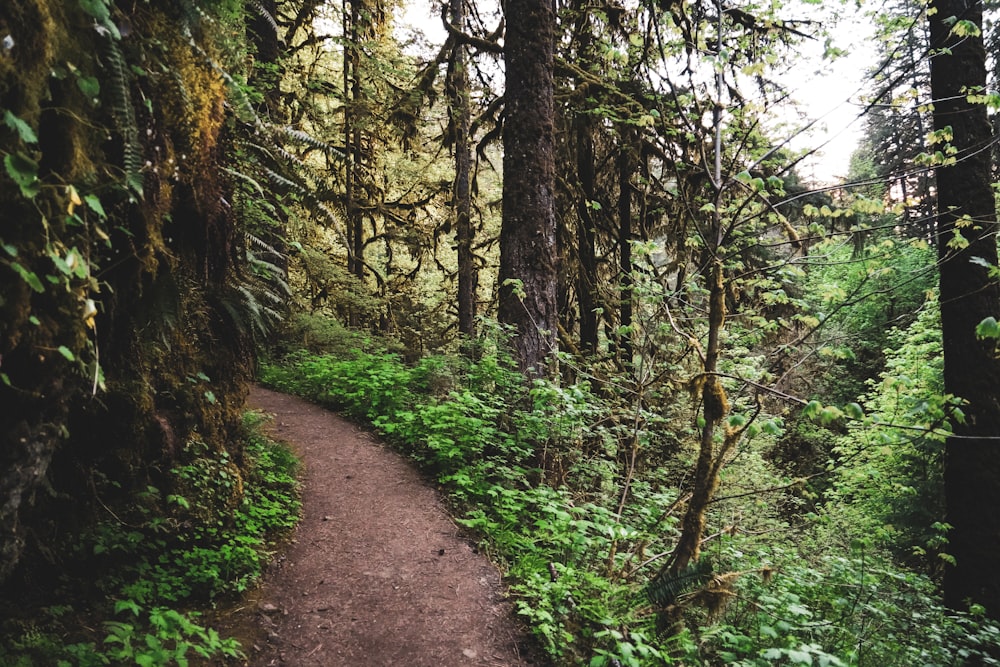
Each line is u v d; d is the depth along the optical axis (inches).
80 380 98.1
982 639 211.2
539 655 144.9
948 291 264.8
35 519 121.6
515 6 274.4
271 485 208.8
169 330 145.1
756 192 161.9
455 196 520.7
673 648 149.3
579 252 406.3
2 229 76.7
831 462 178.5
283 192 198.1
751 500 345.1
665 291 254.5
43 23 78.8
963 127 255.9
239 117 146.9
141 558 141.3
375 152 586.6
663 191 395.2
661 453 343.3
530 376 267.9
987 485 254.8
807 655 121.1
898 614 214.7
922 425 169.8
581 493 243.6
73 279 90.6
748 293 326.6
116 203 106.3
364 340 447.5
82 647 108.3
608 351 377.1
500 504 215.8
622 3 372.2
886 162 744.3
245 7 175.3
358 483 231.5
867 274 179.8
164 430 151.3
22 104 76.3
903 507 398.0
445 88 485.1
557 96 351.6
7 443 85.7
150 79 112.7
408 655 139.8
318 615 149.9
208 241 148.9
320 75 500.4
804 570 216.8
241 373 188.5
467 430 248.4
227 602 145.4
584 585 168.9
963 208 255.4
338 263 532.1
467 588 168.6
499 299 280.8
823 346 188.1
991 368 253.1
